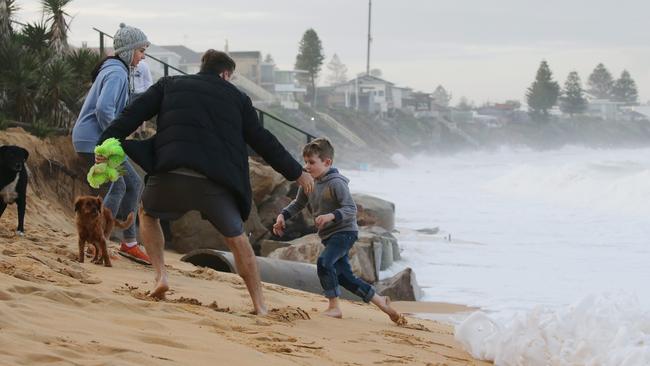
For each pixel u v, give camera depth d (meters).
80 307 8.22
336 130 147.50
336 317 11.25
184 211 9.21
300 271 17.34
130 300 8.99
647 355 8.30
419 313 18.91
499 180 69.06
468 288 22.70
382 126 172.38
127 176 13.30
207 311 9.33
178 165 8.91
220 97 9.17
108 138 9.13
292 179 9.52
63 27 25.84
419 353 9.15
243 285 12.84
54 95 22.70
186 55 159.75
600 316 9.07
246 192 9.23
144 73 15.14
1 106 22.25
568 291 22.88
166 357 6.54
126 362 6.01
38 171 19.12
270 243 22.77
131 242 13.34
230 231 9.24
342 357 8.05
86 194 20.22
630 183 52.47
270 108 137.38
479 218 43.09
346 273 11.55
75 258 12.54
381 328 10.90
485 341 9.39
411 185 74.44
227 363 6.74
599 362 8.53
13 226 15.41
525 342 8.98
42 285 8.65
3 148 14.02
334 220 11.11
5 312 6.91
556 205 51.69
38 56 24.08
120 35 13.34
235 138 9.15
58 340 6.42
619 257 29.50
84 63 24.69
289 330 9.13
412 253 28.20
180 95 9.16
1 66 22.33
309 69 186.00
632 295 9.52
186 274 13.23
